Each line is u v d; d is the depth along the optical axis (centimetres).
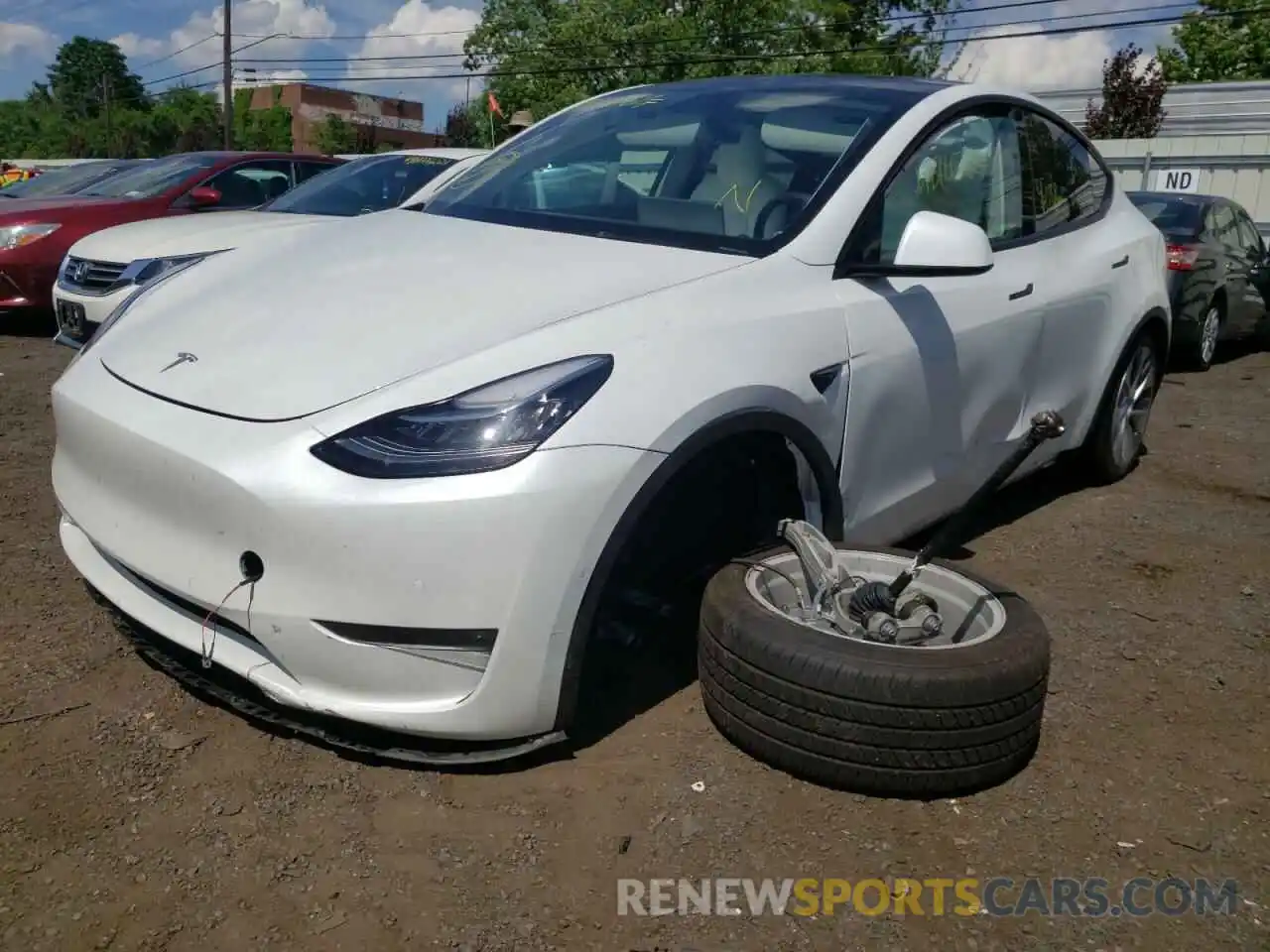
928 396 328
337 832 237
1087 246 430
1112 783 267
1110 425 479
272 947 205
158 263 614
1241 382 853
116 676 296
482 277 283
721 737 276
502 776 257
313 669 238
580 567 237
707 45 3369
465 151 770
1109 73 2573
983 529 444
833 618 272
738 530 302
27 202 859
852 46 3331
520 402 234
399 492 227
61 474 298
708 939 212
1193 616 366
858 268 310
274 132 6975
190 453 242
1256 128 2445
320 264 308
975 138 374
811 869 232
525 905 218
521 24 3634
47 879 219
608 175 353
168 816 239
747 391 264
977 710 243
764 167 332
